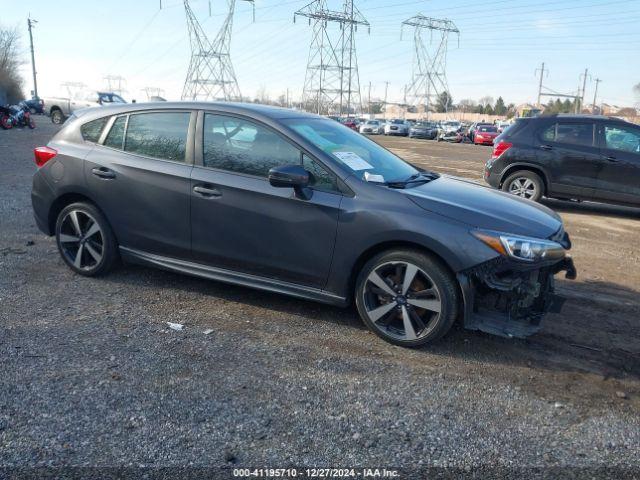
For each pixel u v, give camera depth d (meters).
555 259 3.74
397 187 4.03
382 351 3.84
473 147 33.53
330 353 3.77
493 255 3.57
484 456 2.74
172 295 4.71
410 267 3.78
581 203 10.84
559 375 3.62
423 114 105.75
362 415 3.05
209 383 3.30
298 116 4.63
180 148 4.51
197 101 4.61
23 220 7.13
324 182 4.01
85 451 2.65
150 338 3.87
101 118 4.96
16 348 3.63
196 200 4.35
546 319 4.54
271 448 2.73
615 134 9.09
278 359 3.65
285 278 4.20
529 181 9.62
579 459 2.75
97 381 3.27
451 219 3.70
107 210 4.78
